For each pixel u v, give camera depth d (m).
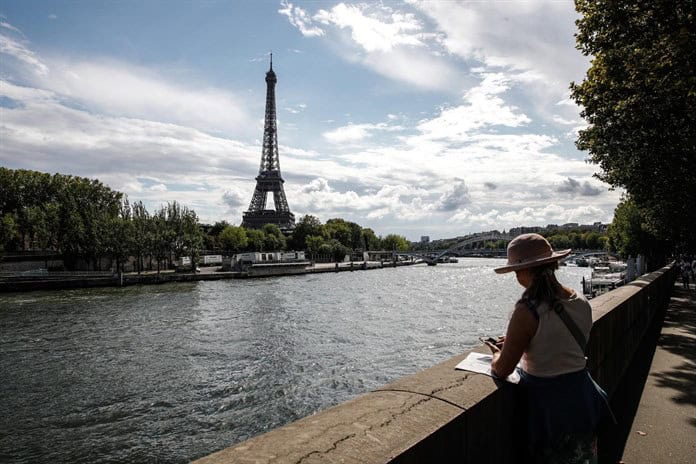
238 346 36.84
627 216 57.31
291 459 2.27
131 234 107.12
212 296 73.56
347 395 25.73
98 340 39.19
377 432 2.62
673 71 13.81
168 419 22.58
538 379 3.52
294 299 69.31
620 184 26.42
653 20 13.86
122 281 92.62
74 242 104.06
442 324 46.66
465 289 86.25
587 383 3.53
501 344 4.19
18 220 100.38
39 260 102.56
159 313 54.53
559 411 3.43
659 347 12.31
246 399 25.14
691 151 20.30
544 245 3.64
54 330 43.66
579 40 18.33
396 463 2.33
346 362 32.09
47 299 69.50
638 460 5.86
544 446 3.53
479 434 3.17
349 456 2.32
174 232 115.56
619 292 11.34
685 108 17.73
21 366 31.19
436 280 112.62
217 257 145.00
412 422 2.77
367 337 40.28
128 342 38.38
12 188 105.94
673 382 9.09
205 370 30.23
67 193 111.06
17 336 40.91
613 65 17.19
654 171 22.81
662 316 18.70
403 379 3.66
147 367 30.94
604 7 15.95
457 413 2.94
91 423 22.14
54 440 20.42
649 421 7.12
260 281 107.75
